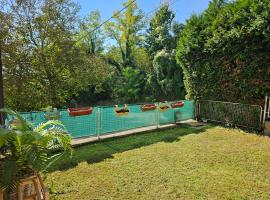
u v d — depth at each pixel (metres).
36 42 12.98
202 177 4.84
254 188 4.41
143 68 27.05
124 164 5.47
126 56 27.53
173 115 10.09
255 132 8.88
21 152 3.33
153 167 5.32
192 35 11.18
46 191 3.46
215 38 9.97
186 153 6.30
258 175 4.99
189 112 10.98
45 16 12.77
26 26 12.52
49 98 13.41
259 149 6.73
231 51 9.83
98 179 4.67
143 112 8.90
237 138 7.95
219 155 6.18
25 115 5.94
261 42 8.83
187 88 12.00
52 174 4.84
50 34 12.77
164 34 24.94
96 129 7.54
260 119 8.92
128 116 8.42
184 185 4.47
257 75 9.22
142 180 4.65
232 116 9.86
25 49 12.61
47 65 13.16
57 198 3.94
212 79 10.73
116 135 7.87
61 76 13.70
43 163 3.40
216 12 10.46
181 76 22.45
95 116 7.48
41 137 3.43
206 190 4.29
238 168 5.35
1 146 3.34
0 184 3.05
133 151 6.42
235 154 6.27
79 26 14.45
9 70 11.96
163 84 23.08
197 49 10.99
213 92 10.73
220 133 8.62
